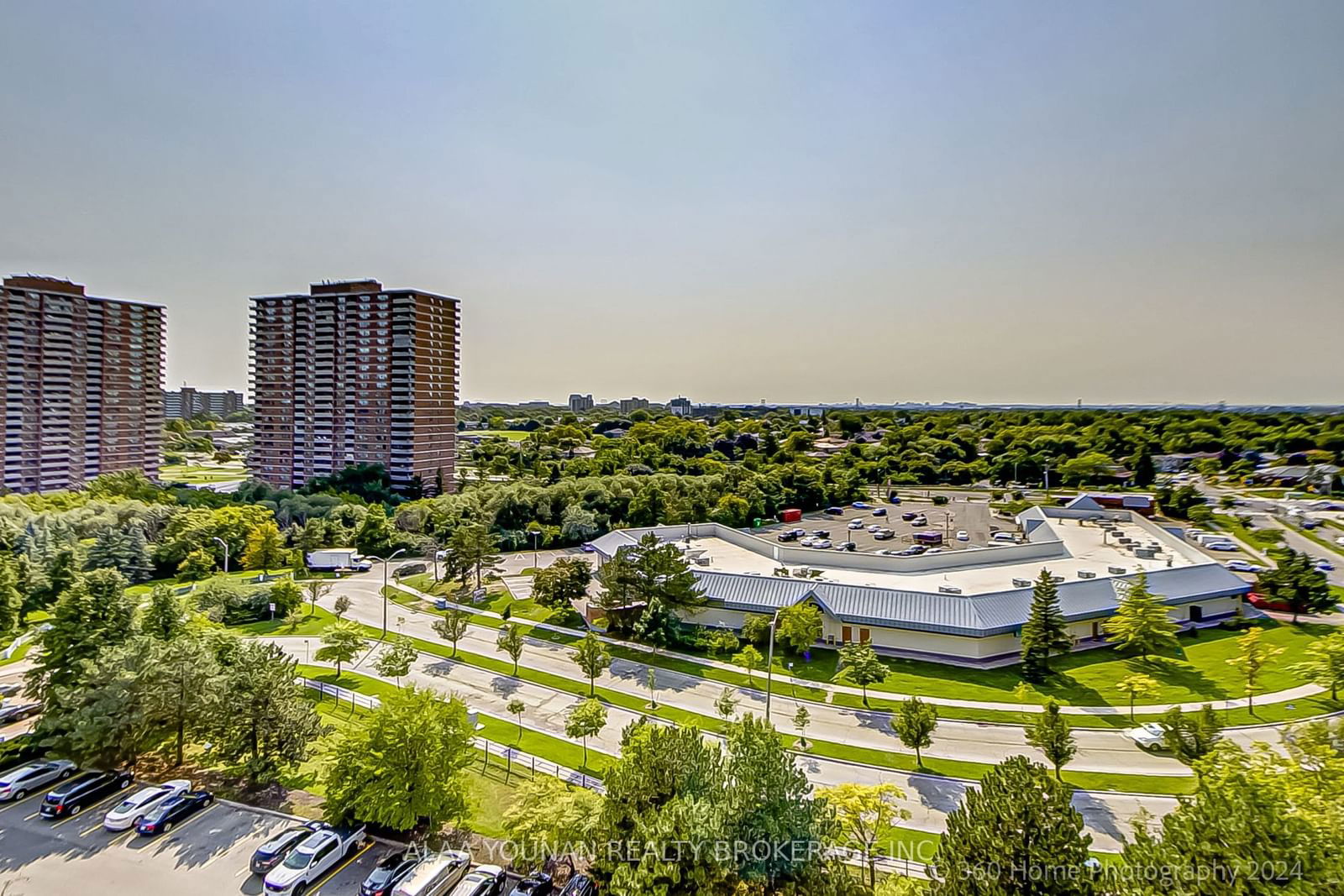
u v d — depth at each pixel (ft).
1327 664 154.40
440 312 498.28
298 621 225.56
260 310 494.59
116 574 159.63
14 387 418.10
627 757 95.91
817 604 193.16
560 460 529.04
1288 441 561.43
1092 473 476.95
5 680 165.27
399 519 350.23
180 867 98.07
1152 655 181.98
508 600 247.91
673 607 198.08
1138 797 118.93
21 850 100.68
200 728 122.42
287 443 495.82
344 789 100.94
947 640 181.16
